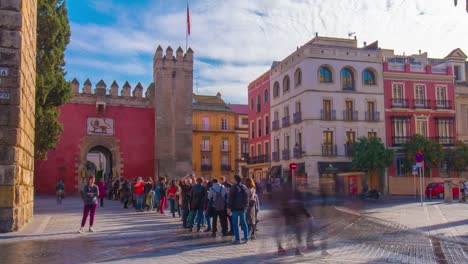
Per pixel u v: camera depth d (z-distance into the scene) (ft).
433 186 133.49
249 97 208.13
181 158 143.23
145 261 32.81
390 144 155.43
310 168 145.69
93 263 32.14
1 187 48.60
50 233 49.14
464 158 148.87
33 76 62.64
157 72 143.95
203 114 230.27
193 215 51.67
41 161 131.13
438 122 161.17
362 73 155.22
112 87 141.38
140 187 83.92
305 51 150.10
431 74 162.09
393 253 36.09
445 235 47.62
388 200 122.01
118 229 53.98
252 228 45.52
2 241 43.09
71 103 136.05
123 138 140.77
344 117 151.43
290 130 160.35
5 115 48.65
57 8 94.58
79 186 134.10
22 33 50.29
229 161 232.94
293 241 36.29
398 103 157.79
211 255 35.40
